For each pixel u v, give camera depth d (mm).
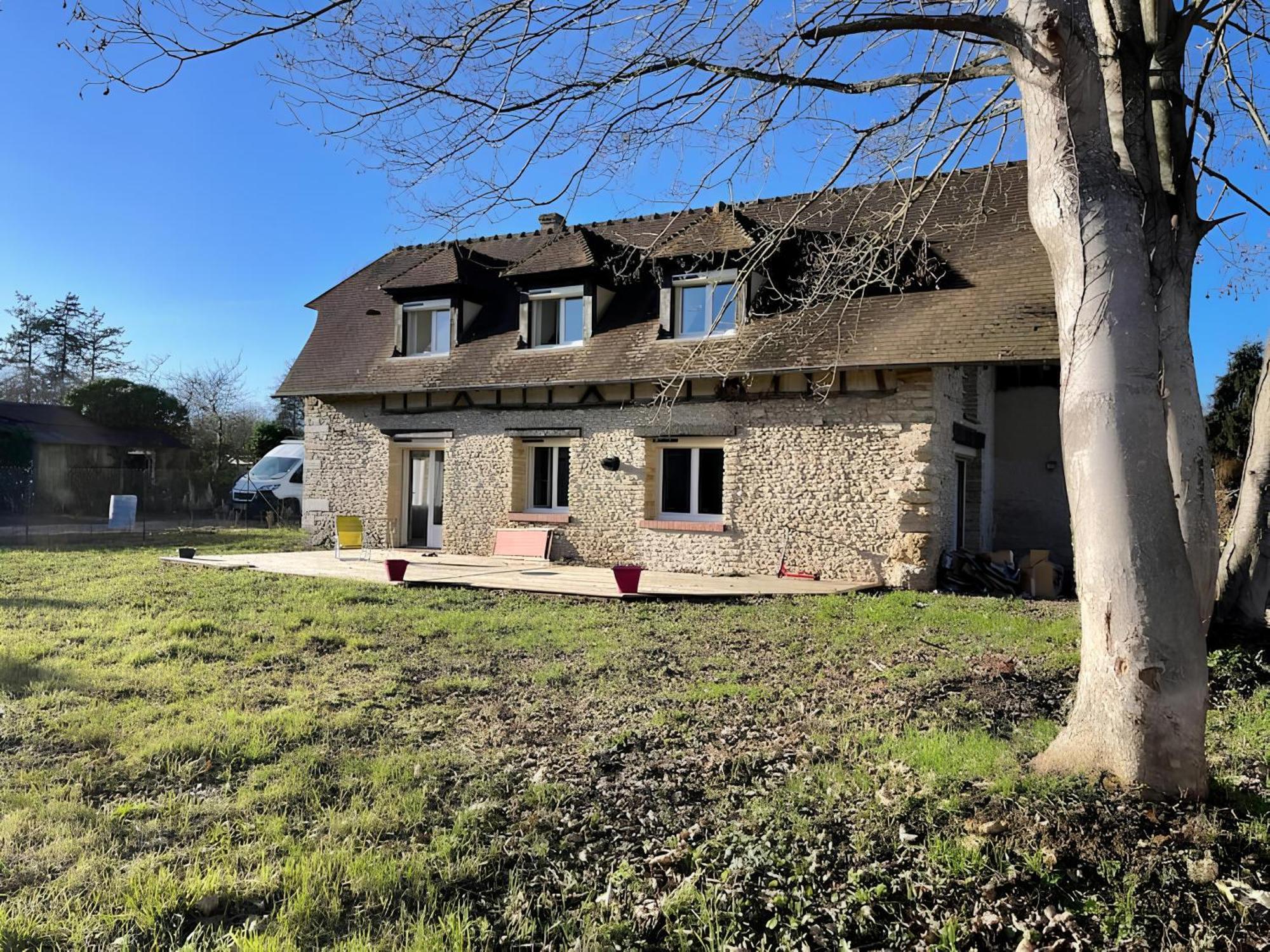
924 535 11305
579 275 14273
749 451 12680
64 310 47125
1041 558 12305
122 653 7105
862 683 6250
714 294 13273
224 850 3574
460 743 5008
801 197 14367
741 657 7230
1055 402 14086
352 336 17406
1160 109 5762
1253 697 5551
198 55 4094
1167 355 5242
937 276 11969
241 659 7070
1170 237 5113
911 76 5305
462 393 15477
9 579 11719
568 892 3322
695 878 3348
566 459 14820
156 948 2867
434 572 12555
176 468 31250
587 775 4461
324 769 4559
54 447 28234
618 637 8055
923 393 11422
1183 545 3650
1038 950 2869
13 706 5527
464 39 4629
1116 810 3477
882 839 3547
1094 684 3779
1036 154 4023
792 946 2961
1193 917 2996
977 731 4848
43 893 3205
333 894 3223
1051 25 3803
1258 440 6672
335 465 16969
